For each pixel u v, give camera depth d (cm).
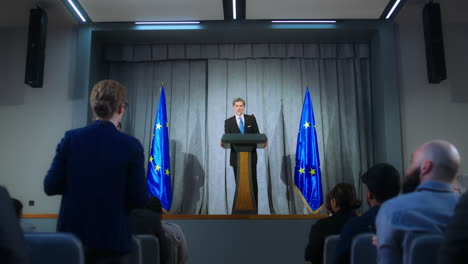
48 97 570
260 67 627
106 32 588
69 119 564
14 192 552
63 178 167
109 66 627
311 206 548
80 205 160
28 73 525
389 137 555
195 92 623
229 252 444
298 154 571
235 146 449
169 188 554
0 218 88
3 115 569
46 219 503
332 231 235
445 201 125
